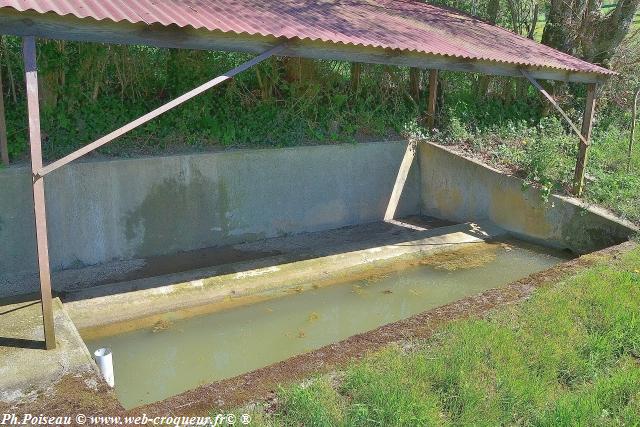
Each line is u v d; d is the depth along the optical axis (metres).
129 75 8.82
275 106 9.88
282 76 10.22
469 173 10.26
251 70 9.73
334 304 7.06
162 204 8.09
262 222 9.09
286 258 7.82
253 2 7.25
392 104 11.64
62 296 6.34
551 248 9.29
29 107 4.43
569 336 4.82
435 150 10.73
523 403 3.93
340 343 4.62
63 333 5.05
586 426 3.68
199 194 8.38
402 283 7.72
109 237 7.73
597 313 5.25
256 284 7.11
